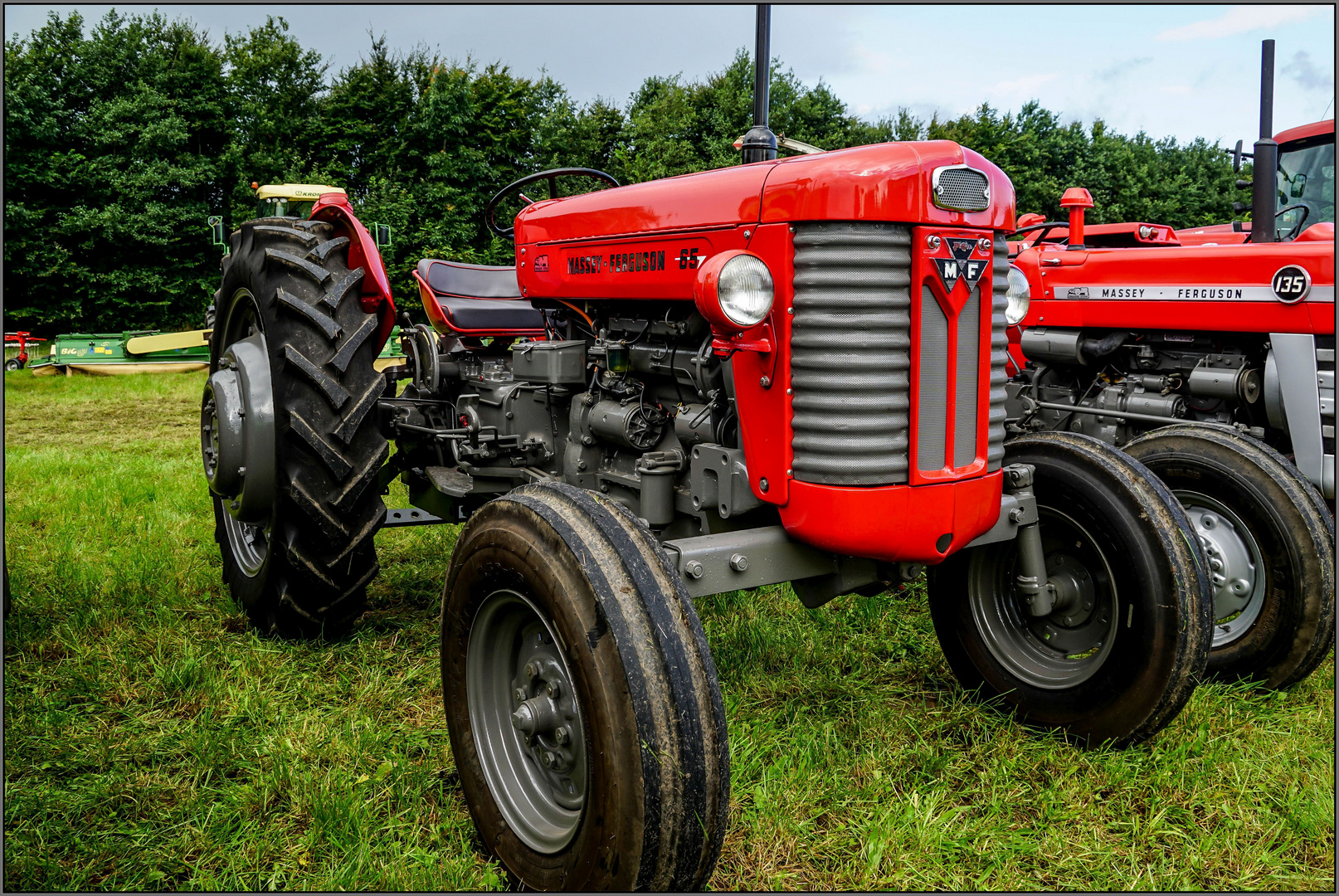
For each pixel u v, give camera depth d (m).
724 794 1.72
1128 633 2.48
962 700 2.85
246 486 3.08
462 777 2.14
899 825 2.13
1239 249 3.81
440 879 1.96
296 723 2.66
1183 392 4.18
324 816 2.14
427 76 19.89
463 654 2.14
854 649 3.27
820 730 2.60
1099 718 2.55
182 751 2.53
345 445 3.10
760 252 2.13
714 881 1.99
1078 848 2.12
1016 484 2.51
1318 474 3.61
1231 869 2.07
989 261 2.15
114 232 19.22
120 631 3.33
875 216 1.97
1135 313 4.16
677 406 2.63
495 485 3.28
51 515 4.97
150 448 7.53
